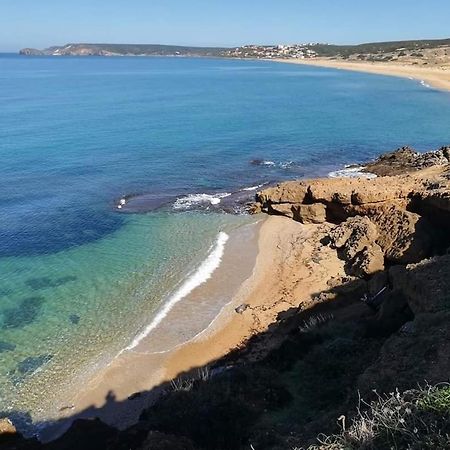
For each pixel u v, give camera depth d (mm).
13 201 32781
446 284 13945
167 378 16391
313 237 26422
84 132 55250
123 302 20969
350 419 8711
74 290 21922
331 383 12477
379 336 14070
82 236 27625
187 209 31641
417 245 21500
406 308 14758
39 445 12094
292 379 13203
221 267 23906
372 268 21266
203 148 47531
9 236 27438
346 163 42125
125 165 41500
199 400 12273
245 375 13398
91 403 15414
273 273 23078
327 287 21281
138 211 31359
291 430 10562
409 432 6707
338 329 15320
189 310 20297
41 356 17578
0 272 23484
